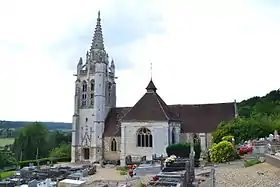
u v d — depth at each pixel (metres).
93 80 74.00
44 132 109.56
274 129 51.09
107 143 70.06
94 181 39.78
